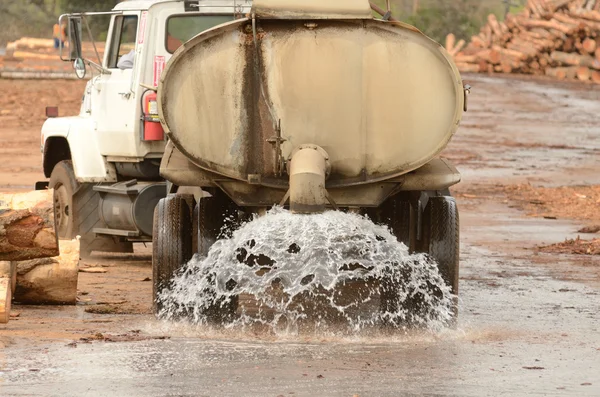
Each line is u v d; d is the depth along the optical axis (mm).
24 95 110500
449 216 23516
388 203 24203
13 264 25234
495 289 30141
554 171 72125
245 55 22406
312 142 22578
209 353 21000
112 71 33188
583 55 148125
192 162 22672
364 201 23109
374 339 22781
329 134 22531
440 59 22281
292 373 19422
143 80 32312
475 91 128375
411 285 23469
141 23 32375
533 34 155000
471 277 32438
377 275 23516
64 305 26297
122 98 32719
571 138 92312
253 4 22188
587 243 40531
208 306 23859
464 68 158625
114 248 34500
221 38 22406
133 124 32344
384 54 22328
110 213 33094
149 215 32312
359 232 22375
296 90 22438
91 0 131625
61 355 20516
